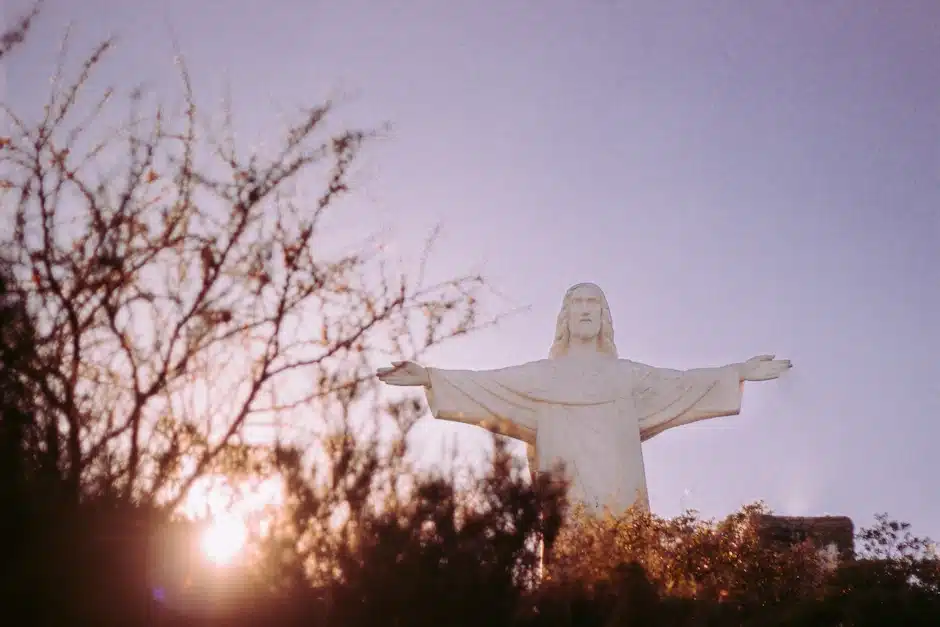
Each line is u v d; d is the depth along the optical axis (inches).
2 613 542.3
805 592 928.9
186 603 585.0
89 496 562.3
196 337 576.1
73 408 557.3
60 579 549.3
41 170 579.2
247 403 583.2
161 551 592.1
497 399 1401.3
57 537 548.7
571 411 1392.7
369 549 589.9
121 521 561.6
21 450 555.5
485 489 621.9
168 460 573.9
